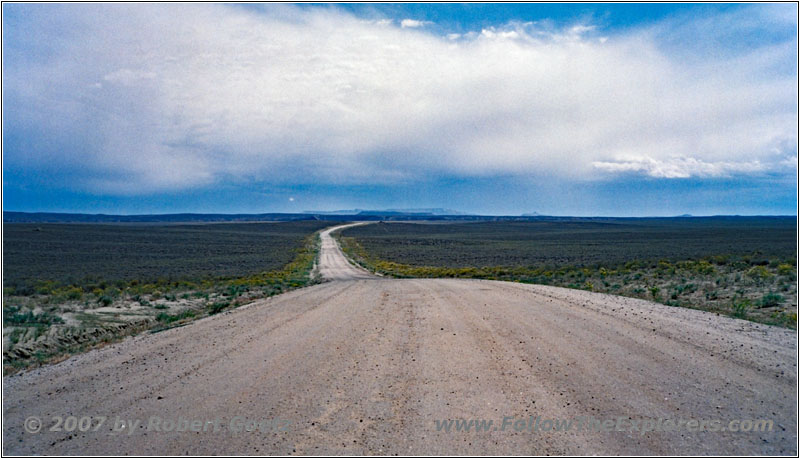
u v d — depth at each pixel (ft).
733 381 20.75
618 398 19.03
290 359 26.48
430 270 150.20
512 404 18.67
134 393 21.02
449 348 28.43
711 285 63.10
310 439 15.83
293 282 106.32
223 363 25.91
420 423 16.99
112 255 212.43
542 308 44.57
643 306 44.88
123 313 49.90
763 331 31.12
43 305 56.03
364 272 160.15
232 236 393.50
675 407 18.02
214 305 54.95
